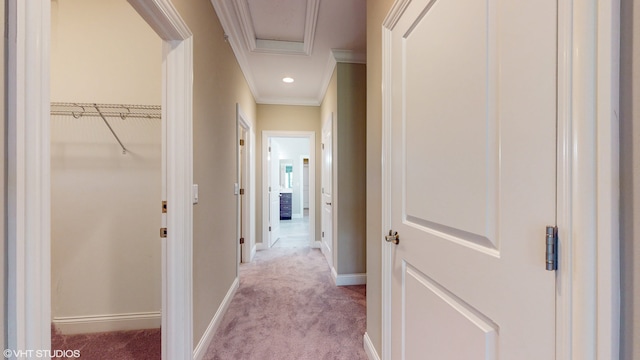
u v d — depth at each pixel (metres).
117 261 1.88
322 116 3.96
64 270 1.84
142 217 1.90
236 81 2.64
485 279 0.66
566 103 0.47
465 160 0.74
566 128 0.47
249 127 3.50
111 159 1.88
